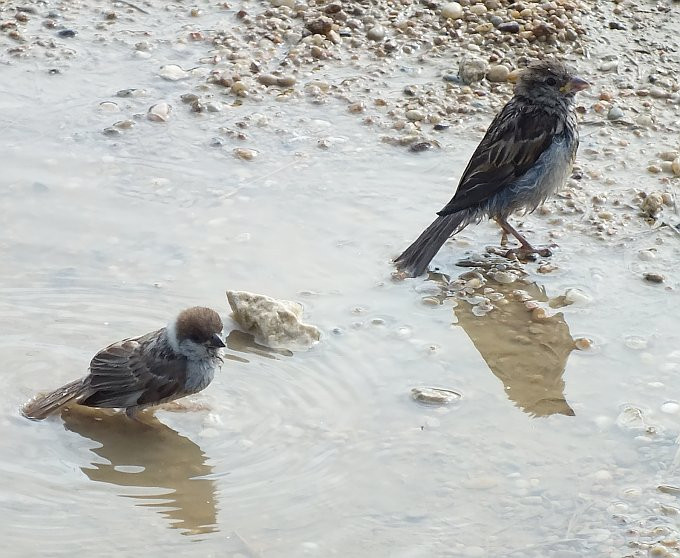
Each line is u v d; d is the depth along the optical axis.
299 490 6.71
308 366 7.89
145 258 8.99
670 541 6.32
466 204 9.23
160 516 6.51
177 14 13.07
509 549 6.26
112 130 10.76
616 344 8.23
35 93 11.39
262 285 8.72
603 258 9.38
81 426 7.35
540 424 7.36
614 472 6.91
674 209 10.02
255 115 11.17
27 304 8.36
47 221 9.41
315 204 9.88
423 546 6.27
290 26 12.85
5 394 7.50
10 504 6.58
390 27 12.90
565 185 10.38
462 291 8.88
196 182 10.09
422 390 7.58
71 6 13.16
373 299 8.66
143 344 7.34
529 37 12.69
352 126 11.14
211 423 7.32
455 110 11.52
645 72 12.25
